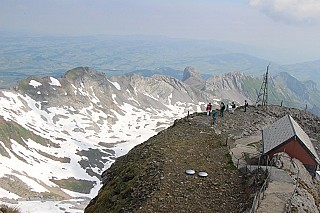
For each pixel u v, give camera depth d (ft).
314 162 97.91
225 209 75.41
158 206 77.36
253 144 123.34
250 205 72.13
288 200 70.28
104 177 120.16
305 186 82.53
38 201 528.22
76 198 617.62
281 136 103.91
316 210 71.97
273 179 80.79
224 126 147.33
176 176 91.81
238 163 99.40
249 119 162.50
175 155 107.45
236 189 84.58
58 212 475.72
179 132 136.05
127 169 105.70
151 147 117.08
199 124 148.15
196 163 101.55
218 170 96.63
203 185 86.79
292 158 96.89
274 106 190.90
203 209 75.66
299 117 173.06
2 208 119.24
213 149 115.03
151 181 90.53
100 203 97.50
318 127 161.38
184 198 80.33
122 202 86.84
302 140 98.89
